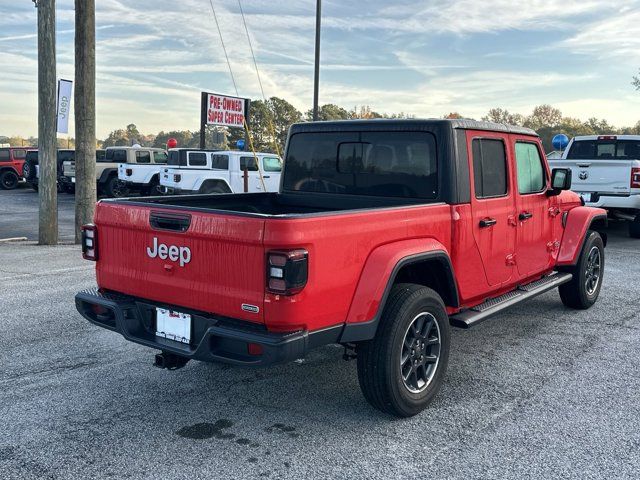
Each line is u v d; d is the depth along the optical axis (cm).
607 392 460
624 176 1132
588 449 371
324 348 559
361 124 496
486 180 490
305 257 332
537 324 646
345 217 358
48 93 1168
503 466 350
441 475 339
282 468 346
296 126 546
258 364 337
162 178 1769
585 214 657
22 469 340
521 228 541
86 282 812
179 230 369
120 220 407
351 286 367
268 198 566
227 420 407
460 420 410
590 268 695
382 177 488
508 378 488
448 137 448
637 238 1271
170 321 391
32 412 414
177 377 483
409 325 395
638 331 623
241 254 342
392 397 392
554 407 432
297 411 422
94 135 1205
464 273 462
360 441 379
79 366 503
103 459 353
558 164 1204
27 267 923
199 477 335
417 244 407
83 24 1156
